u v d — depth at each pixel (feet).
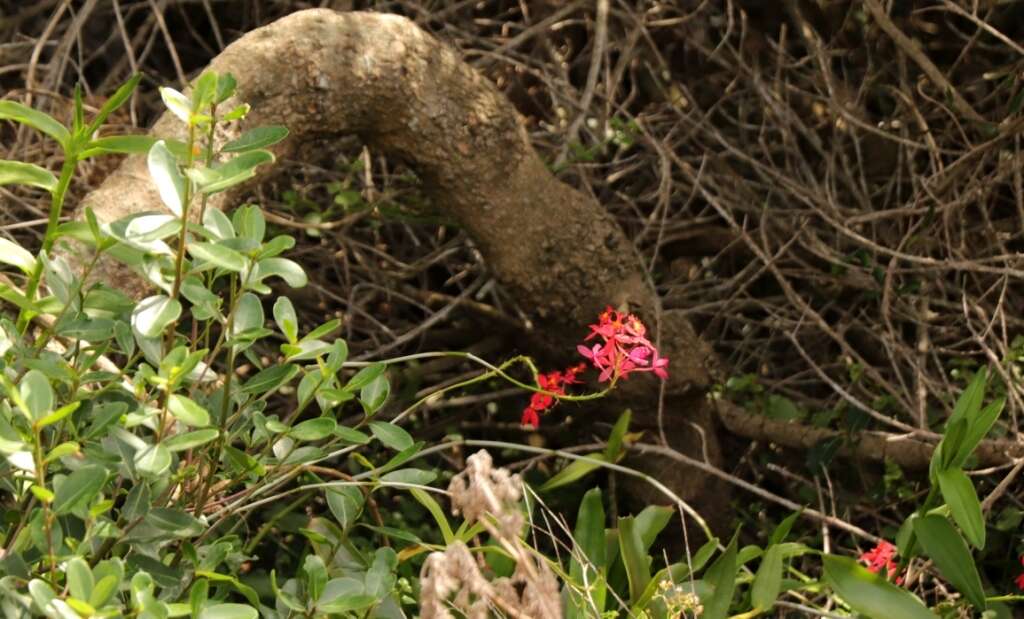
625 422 9.91
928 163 13.73
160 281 5.82
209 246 5.58
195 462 7.00
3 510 6.51
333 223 12.15
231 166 5.78
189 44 15.62
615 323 7.99
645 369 8.04
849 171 13.07
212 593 7.52
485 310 12.03
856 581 7.61
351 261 13.53
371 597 6.15
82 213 8.75
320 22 9.74
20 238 11.91
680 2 14.60
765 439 11.69
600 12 12.87
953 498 7.36
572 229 10.83
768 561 8.03
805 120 14.40
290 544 10.62
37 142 12.74
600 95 13.29
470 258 13.41
